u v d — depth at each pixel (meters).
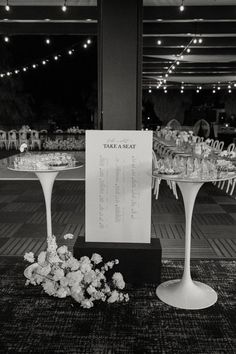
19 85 18.92
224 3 7.20
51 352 2.61
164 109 21.81
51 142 13.93
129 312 3.11
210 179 3.17
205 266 3.99
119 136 3.51
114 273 3.38
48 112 19.72
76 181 8.39
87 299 3.13
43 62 13.59
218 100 21.47
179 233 5.02
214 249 4.45
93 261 3.41
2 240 4.72
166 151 9.79
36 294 3.40
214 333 2.83
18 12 7.68
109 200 3.60
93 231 3.66
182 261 4.11
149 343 2.71
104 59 4.67
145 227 3.62
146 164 3.52
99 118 5.02
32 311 3.12
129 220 3.62
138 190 3.56
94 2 7.40
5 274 3.79
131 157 3.52
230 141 15.95
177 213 5.99
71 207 6.28
